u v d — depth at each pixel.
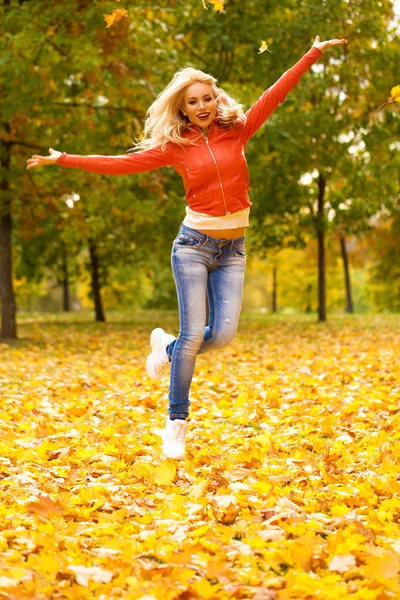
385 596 2.88
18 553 3.38
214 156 4.71
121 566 3.26
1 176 15.12
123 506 4.23
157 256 25.34
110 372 11.62
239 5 16.52
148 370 5.34
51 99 14.87
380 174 21.98
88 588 3.06
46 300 66.38
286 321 25.48
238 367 11.98
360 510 4.06
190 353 4.91
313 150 20.09
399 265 35.94
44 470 5.21
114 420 7.48
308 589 2.96
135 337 18.89
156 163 4.83
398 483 4.44
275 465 5.21
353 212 25.11
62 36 13.47
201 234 4.79
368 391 8.46
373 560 3.20
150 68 15.80
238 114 4.72
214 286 4.96
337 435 6.36
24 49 12.66
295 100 18.25
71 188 15.90
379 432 6.04
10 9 13.78
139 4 15.98
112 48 13.40
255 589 3.01
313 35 17.62
